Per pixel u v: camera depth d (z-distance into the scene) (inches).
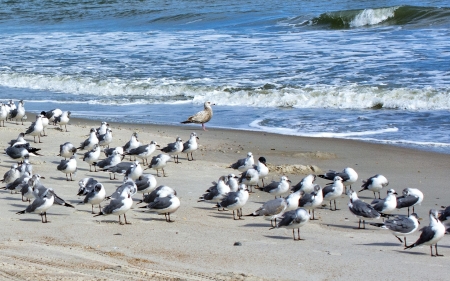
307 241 556.7
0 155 886.4
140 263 475.5
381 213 618.8
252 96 1294.3
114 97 1392.7
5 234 551.5
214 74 1481.3
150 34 2190.0
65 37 2240.4
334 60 1544.0
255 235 573.9
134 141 885.8
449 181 778.2
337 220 640.4
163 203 605.0
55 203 608.4
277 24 2204.7
